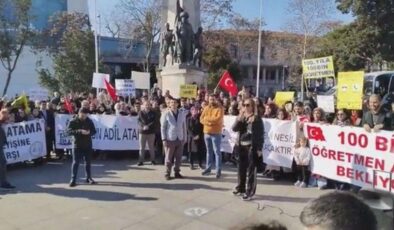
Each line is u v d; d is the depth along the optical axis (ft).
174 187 29.22
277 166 32.04
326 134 28.12
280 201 25.82
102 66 136.56
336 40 120.37
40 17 176.45
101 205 24.95
